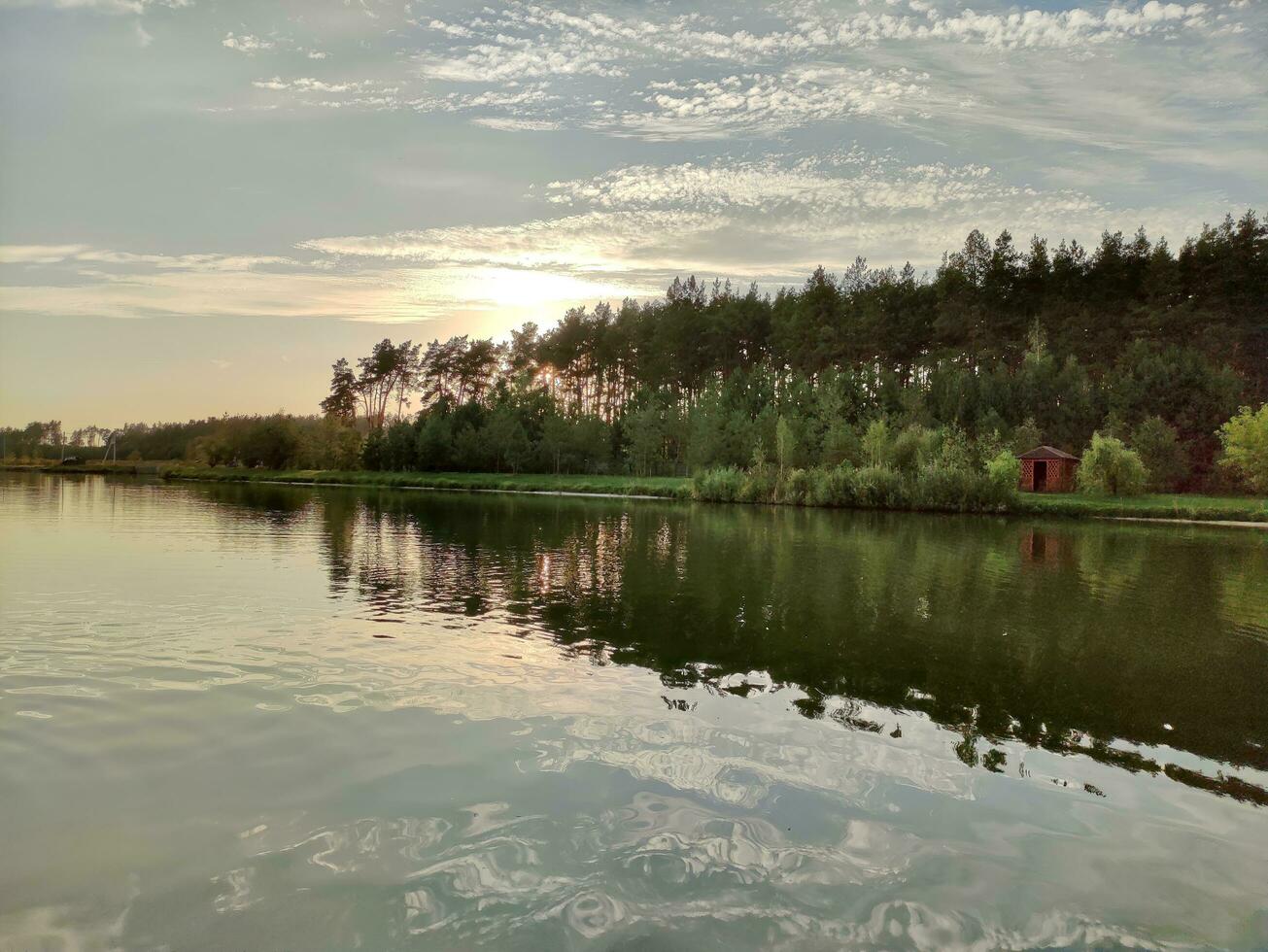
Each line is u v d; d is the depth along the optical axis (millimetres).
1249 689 9156
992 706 8406
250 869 4914
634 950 4215
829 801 6055
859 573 17969
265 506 40344
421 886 4773
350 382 115812
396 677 8875
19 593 13852
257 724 7348
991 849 5430
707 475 54406
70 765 6367
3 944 4176
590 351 107062
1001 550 24125
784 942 4316
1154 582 17562
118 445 141750
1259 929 4578
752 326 101875
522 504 47000
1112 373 74312
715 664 9742
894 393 76000
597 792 6082
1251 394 77938
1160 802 6242
